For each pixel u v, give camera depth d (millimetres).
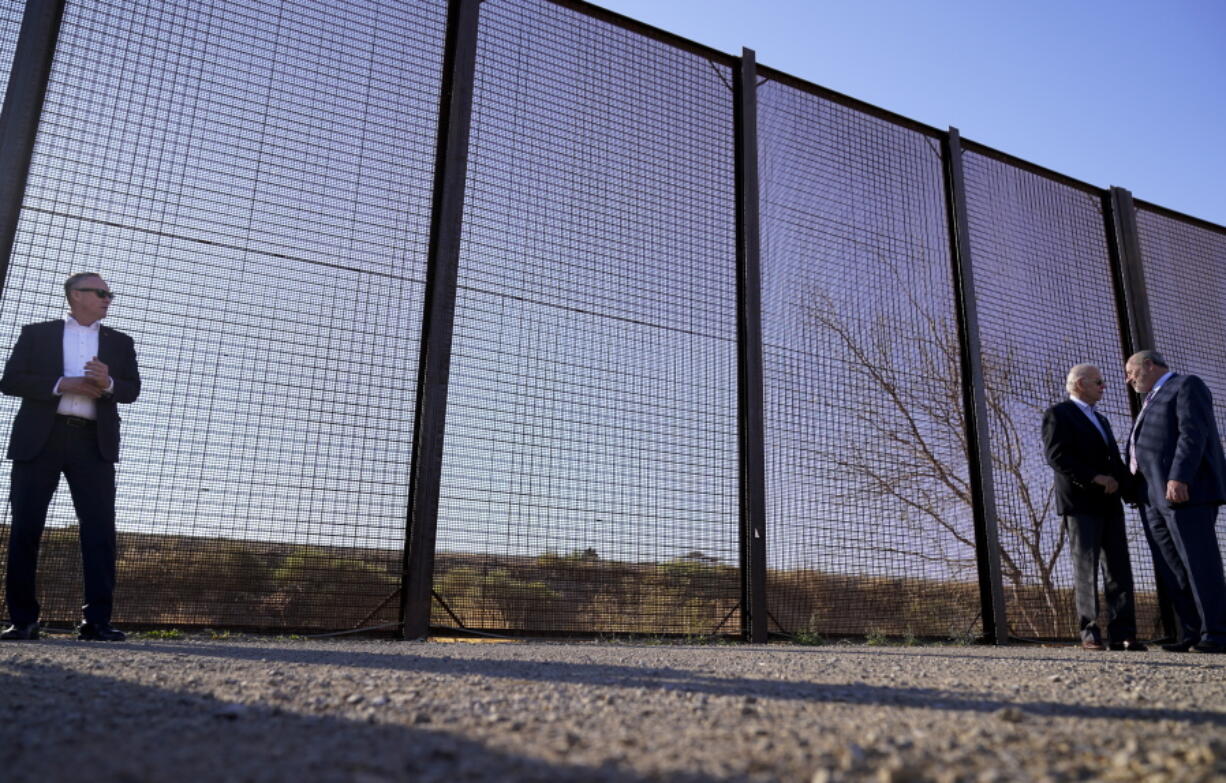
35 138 3662
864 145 5652
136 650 2750
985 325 5723
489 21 4617
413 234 4246
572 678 2162
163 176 3816
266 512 3686
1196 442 4227
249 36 4105
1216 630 4066
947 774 1097
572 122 4719
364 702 1657
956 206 5840
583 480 4262
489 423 4121
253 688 1840
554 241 4496
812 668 2666
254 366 3768
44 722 1385
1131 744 1313
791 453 4812
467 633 3914
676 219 4902
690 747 1259
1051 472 5652
